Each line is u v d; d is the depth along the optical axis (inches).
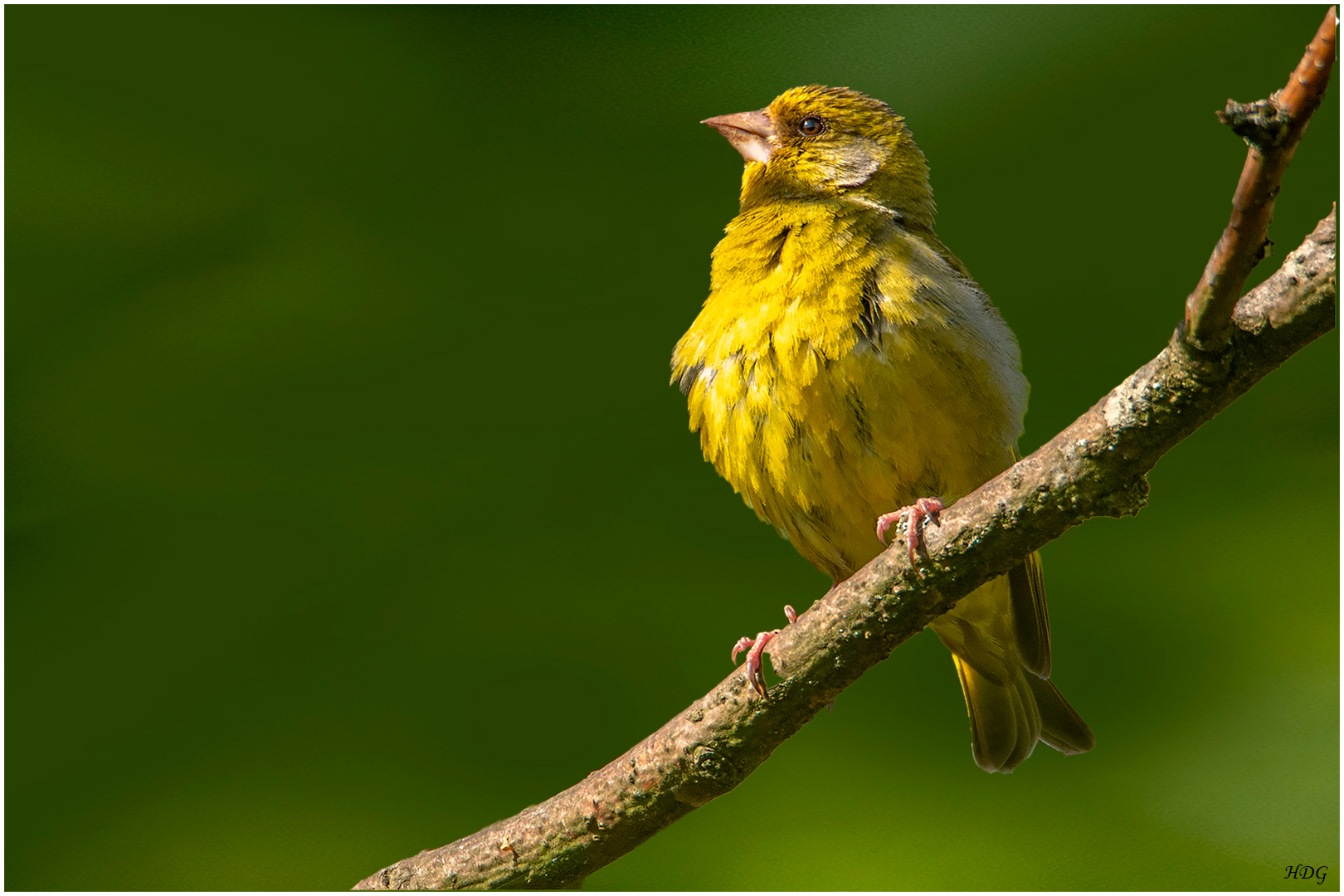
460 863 143.8
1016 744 145.3
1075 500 142.3
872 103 145.7
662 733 143.5
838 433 144.2
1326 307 141.6
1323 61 121.3
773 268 144.6
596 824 143.6
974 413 144.3
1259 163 129.8
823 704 143.2
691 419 145.0
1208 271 141.5
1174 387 141.9
